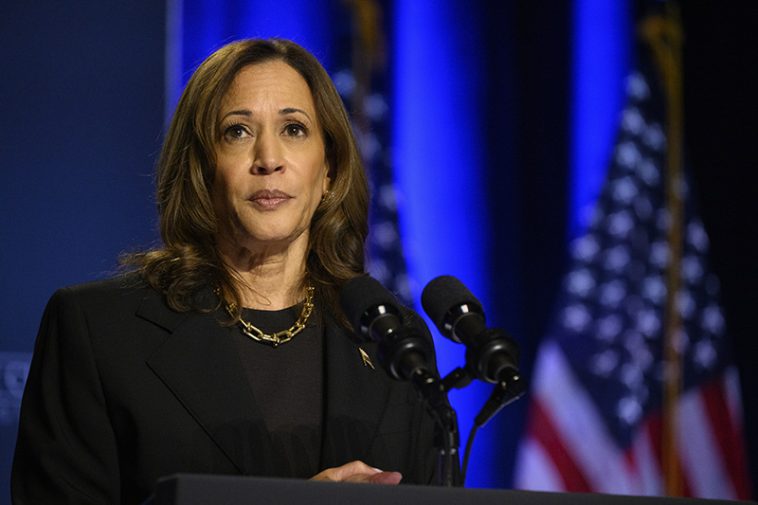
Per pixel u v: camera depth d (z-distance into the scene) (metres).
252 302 7.92
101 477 7.11
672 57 19.22
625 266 18.59
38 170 15.84
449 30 18.52
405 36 18.30
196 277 7.73
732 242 18.84
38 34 16.08
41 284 15.66
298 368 7.77
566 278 18.44
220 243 7.97
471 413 17.67
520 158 18.59
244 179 7.61
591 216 18.64
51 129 15.96
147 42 16.50
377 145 17.89
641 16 19.22
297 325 7.91
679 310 18.67
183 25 16.72
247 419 7.30
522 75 18.78
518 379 6.04
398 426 7.78
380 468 7.58
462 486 6.00
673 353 18.52
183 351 7.43
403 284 17.72
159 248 8.10
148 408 7.20
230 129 7.79
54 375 7.38
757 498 18.31
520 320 18.27
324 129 8.20
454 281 6.73
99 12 16.34
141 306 7.60
